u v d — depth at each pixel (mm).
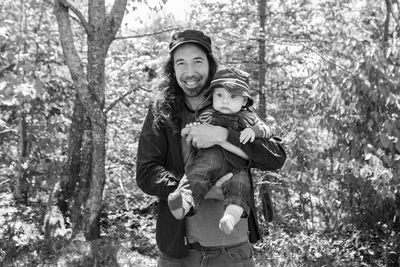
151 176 2604
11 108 8914
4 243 6121
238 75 2604
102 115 6785
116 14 6785
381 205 6922
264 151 2592
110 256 5969
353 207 7418
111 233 7203
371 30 8055
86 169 7082
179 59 2652
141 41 9164
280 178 7664
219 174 2520
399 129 6547
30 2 8977
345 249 6680
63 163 8398
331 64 6891
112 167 9352
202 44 2631
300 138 6883
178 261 2764
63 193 7547
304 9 8344
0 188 8859
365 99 6762
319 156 7027
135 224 7832
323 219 7793
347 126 6879
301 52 8039
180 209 2307
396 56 6652
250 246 2764
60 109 9414
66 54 6586
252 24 8102
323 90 6875
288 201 8188
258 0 8172
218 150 2535
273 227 7418
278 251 6383
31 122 8969
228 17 8391
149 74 9016
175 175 2598
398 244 6754
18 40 8211
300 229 7523
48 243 6348
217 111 2588
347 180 7055
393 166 6547
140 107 9438
